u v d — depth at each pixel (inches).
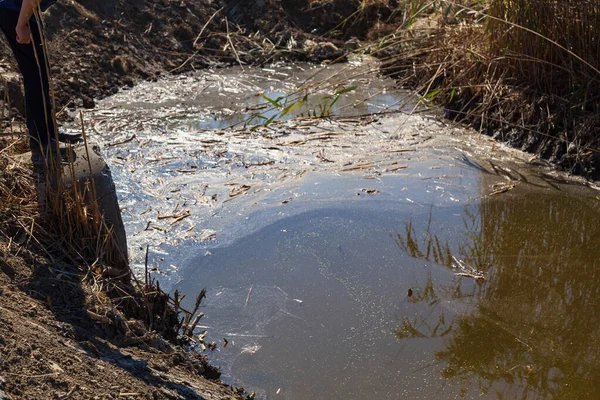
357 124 340.2
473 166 299.3
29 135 196.2
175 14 438.3
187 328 192.1
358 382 178.4
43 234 190.2
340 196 269.6
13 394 121.2
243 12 459.5
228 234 243.1
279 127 334.0
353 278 222.1
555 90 319.9
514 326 201.9
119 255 193.6
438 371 183.2
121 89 377.7
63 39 381.4
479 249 240.2
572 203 271.7
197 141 314.0
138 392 138.9
